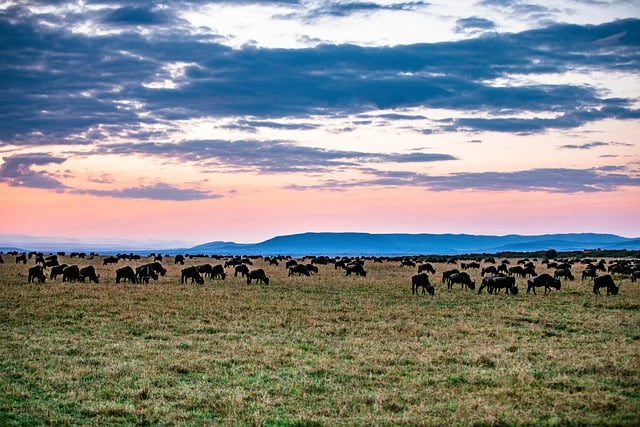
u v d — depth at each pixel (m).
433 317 28.98
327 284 45.69
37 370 17.73
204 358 19.73
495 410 14.13
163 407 14.53
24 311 28.50
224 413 14.17
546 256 124.88
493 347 21.70
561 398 15.11
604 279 39.50
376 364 19.06
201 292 38.22
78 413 14.15
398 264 82.50
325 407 14.66
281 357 20.08
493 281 40.28
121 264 71.31
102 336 23.44
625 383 16.44
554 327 26.31
